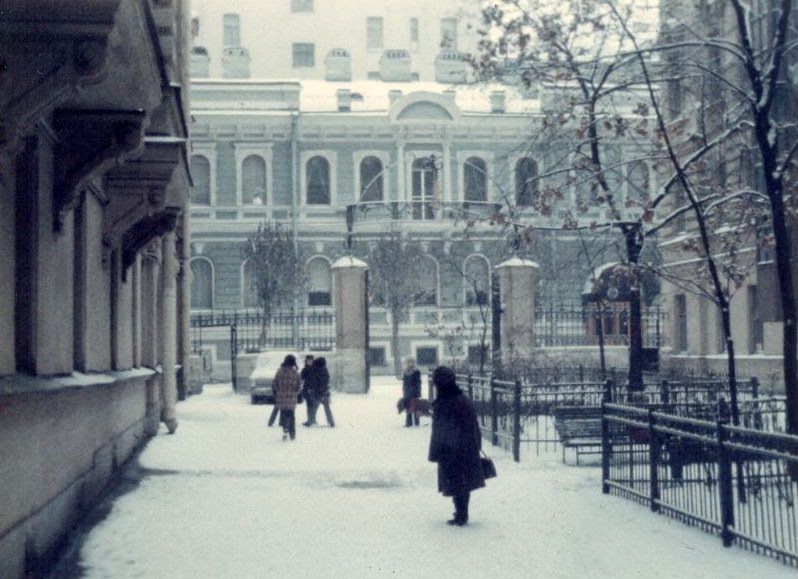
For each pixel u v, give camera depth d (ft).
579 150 64.39
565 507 38.47
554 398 62.75
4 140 23.41
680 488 35.86
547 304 146.41
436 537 33.04
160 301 72.69
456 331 137.49
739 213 62.69
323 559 29.91
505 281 113.50
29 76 23.22
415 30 231.09
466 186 173.06
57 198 31.12
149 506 38.81
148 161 42.29
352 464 52.49
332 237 170.19
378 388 126.41
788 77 60.23
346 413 88.17
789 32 69.15
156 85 30.73
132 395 53.72
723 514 30.99
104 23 22.94
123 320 51.19
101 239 43.91
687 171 61.16
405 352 163.22
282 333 162.81
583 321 135.95
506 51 61.93
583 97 65.82
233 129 171.22
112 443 44.42
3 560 22.67
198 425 74.18
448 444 35.19
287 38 226.58
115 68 27.53
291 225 169.68
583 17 60.18
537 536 32.99
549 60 60.90
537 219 146.20
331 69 194.80
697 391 61.98
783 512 32.76
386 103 182.80
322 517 36.91
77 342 37.17
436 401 35.86
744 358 96.27
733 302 99.30
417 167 173.17
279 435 67.72
